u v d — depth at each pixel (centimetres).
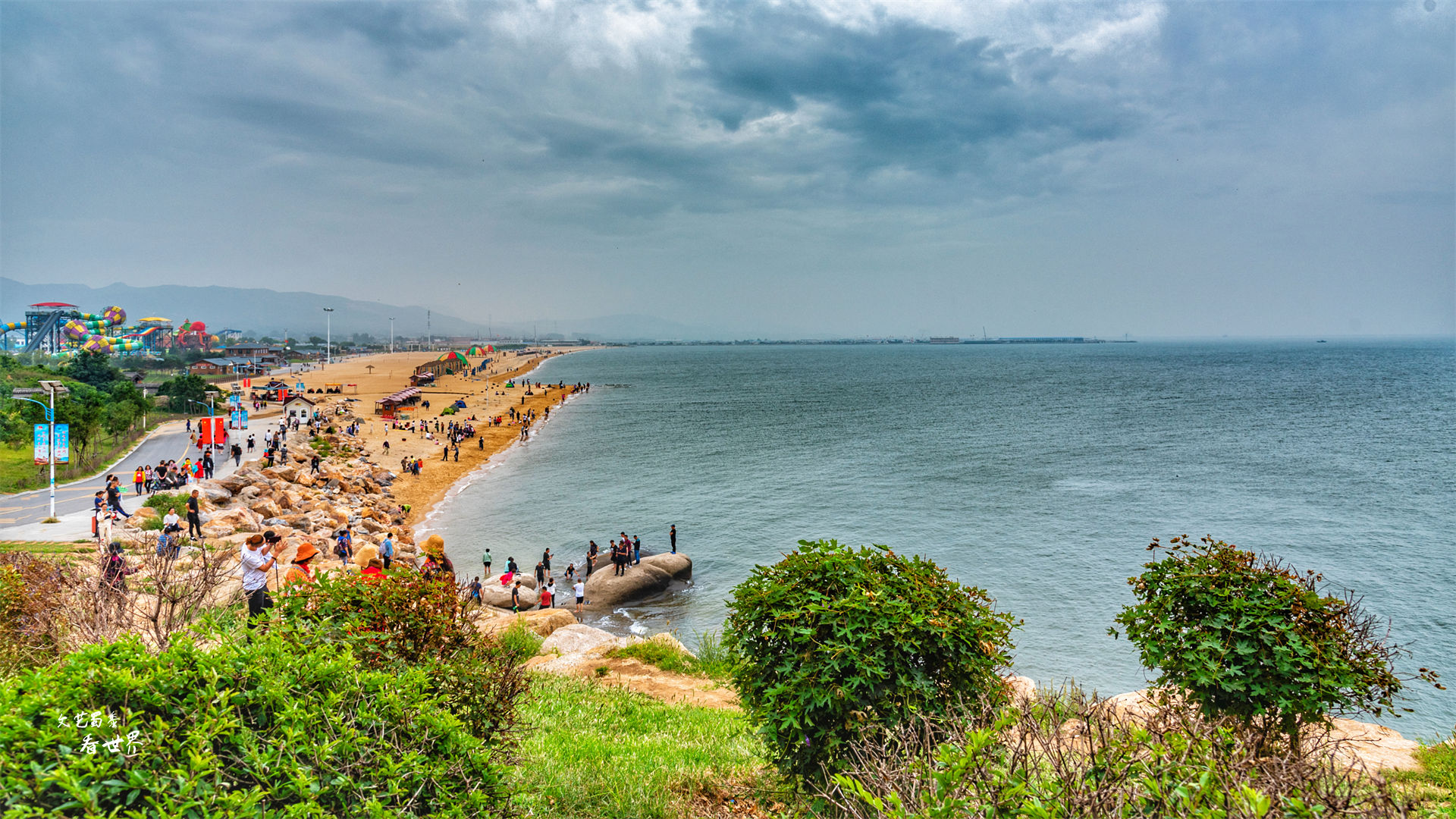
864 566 742
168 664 432
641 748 944
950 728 619
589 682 1370
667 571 3822
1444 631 2825
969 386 16925
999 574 3662
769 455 7575
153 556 1195
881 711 655
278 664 469
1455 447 7044
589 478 6625
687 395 15388
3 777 348
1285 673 701
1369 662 734
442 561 905
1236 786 416
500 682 684
